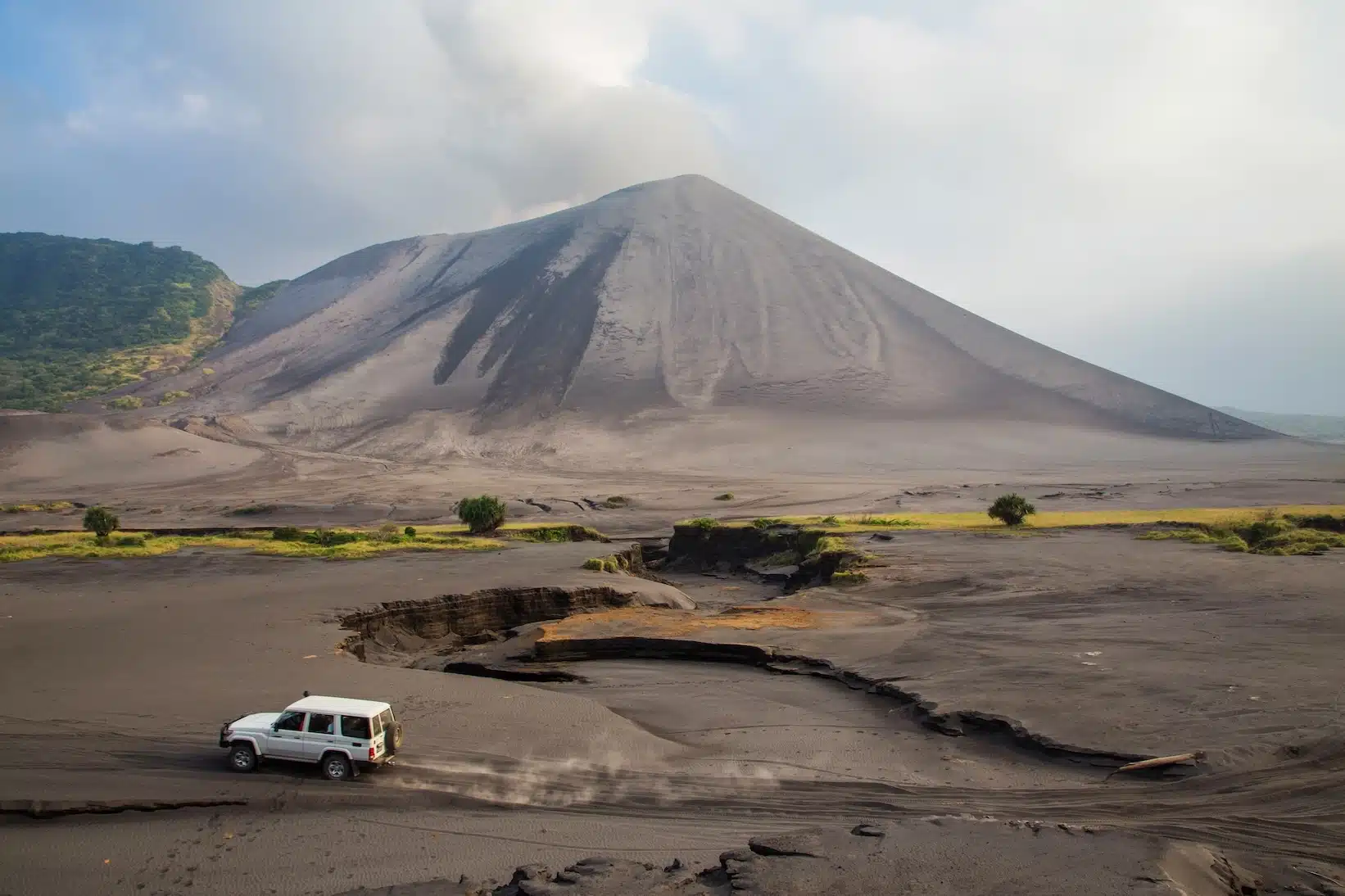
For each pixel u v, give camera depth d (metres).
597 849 13.88
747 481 120.81
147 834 14.45
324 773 17.08
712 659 29.81
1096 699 21.47
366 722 17.12
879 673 25.77
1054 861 12.36
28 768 17.05
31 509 94.00
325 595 37.78
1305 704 20.05
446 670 30.20
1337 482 101.88
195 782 16.58
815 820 15.22
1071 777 17.23
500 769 17.83
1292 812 14.70
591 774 17.70
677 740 20.56
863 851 12.84
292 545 53.97
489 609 38.09
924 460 141.50
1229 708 20.03
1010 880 11.77
